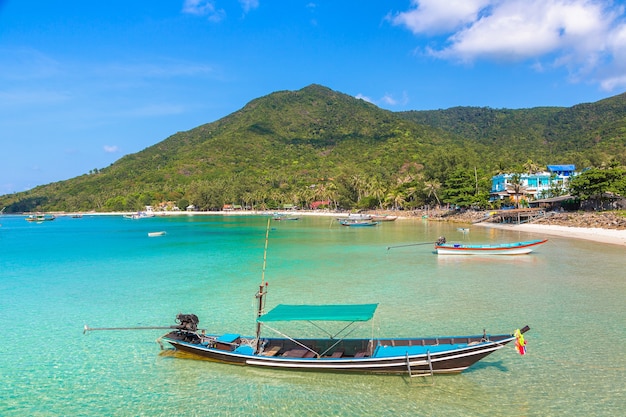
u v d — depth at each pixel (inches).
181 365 853.2
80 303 1326.3
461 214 4975.4
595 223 2977.4
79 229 5211.6
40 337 1024.2
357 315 824.9
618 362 811.4
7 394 748.0
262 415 666.8
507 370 789.9
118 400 722.8
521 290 1370.6
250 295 1396.4
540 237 2817.4
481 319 1082.7
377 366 754.2
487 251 2114.9
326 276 1686.8
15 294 1457.9
